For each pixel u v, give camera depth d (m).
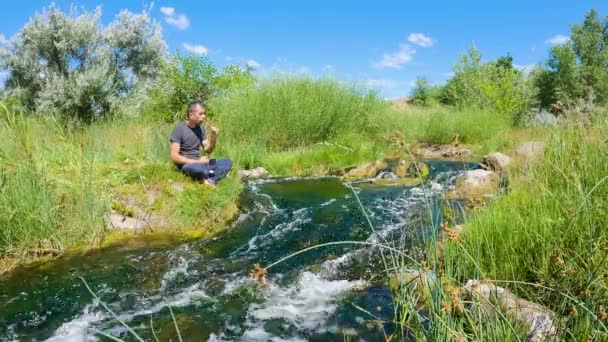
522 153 6.59
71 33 17.67
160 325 3.45
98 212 5.32
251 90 13.27
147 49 19.53
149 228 5.58
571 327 2.36
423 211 6.27
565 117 5.32
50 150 6.08
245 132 12.20
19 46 17.66
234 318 3.55
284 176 9.85
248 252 5.00
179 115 14.73
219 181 7.01
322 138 13.03
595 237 3.11
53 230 4.89
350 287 4.05
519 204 4.13
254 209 6.80
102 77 16.70
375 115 14.70
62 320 3.50
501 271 3.39
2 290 3.99
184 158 6.73
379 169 9.99
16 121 5.71
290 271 4.44
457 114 16.33
